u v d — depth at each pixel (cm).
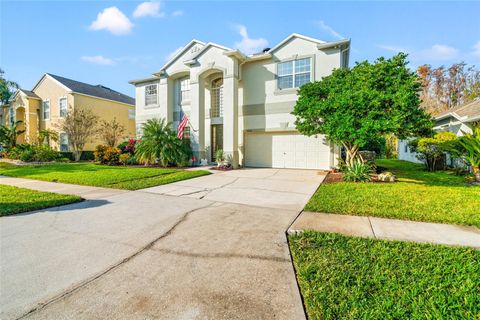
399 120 672
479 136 893
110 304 222
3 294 237
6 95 2458
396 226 414
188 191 746
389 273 266
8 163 1689
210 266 290
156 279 263
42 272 278
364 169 886
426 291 233
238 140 1462
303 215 488
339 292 233
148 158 1433
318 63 1279
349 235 375
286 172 1191
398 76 754
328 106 789
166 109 1666
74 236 385
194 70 1495
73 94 2183
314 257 304
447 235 371
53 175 1071
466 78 2522
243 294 236
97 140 2342
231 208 548
